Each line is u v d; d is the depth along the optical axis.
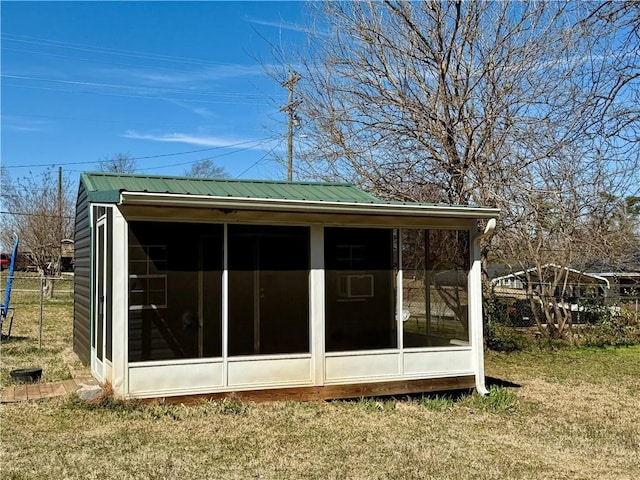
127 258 6.63
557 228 13.09
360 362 7.64
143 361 6.63
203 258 6.99
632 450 6.23
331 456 5.47
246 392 7.06
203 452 5.37
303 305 7.43
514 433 6.67
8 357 9.91
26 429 5.75
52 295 23.81
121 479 4.62
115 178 8.34
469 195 12.33
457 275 8.30
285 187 8.91
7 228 27.11
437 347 8.07
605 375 10.95
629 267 16.64
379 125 12.70
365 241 7.83
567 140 10.80
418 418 7.03
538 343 14.68
